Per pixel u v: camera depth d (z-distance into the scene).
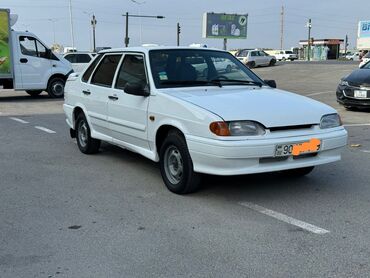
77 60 25.47
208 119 5.08
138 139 6.30
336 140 5.53
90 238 4.45
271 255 4.04
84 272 3.78
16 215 5.09
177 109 5.48
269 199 5.54
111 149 8.37
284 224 4.75
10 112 14.09
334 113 5.70
